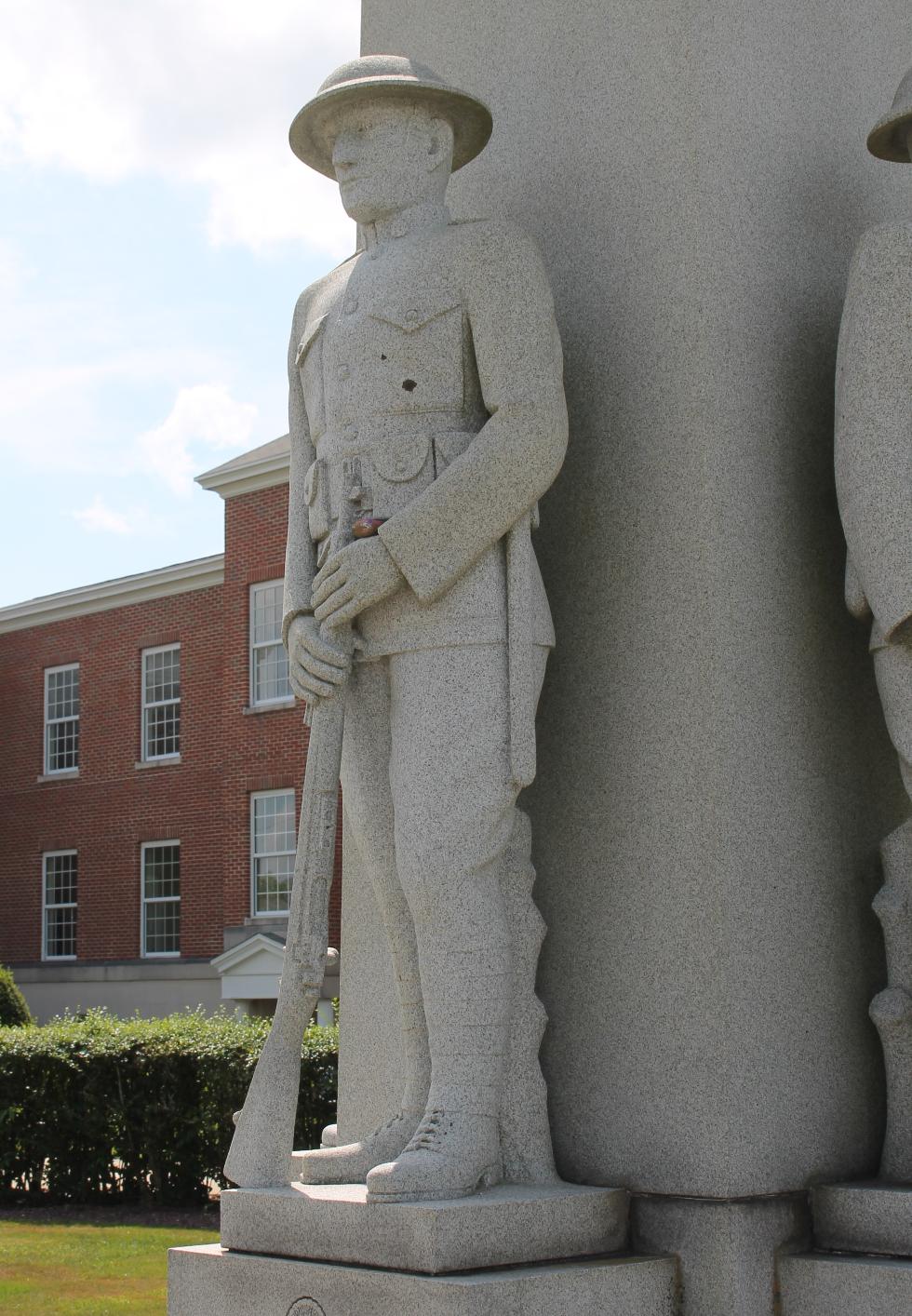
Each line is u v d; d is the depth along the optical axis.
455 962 4.16
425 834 4.18
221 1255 4.19
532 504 4.32
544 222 4.99
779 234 4.79
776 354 4.70
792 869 4.44
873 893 4.65
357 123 4.66
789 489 4.65
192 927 29.70
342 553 4.30
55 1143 11.49
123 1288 7.55
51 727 33.47
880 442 4.31
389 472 4.38
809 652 4.61
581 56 4.98
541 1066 4.52
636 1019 4.36
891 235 4.40
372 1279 3.79
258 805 27.86
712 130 4.68
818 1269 4.04
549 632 4.36
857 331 4.41
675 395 4.57
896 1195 4.07
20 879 33.44
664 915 4.35
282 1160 4.30
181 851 30.20
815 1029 4.40
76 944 32.19
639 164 4.77
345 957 5.19
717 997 4.21
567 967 4.54
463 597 4.27
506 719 4.23
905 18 5.38
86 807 32.31
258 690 28.17
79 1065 11.45
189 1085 11.23
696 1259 4.10
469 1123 4.09
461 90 4.62
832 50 5.09
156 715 31.45
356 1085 5.07
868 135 4.64
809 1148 4.30
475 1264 3.81
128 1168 11.38
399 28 5.62
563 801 4.64
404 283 4.47
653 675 4.49
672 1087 4.25
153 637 31.36
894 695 4.32
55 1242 9.18
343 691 4.37
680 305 4.60
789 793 4.48
